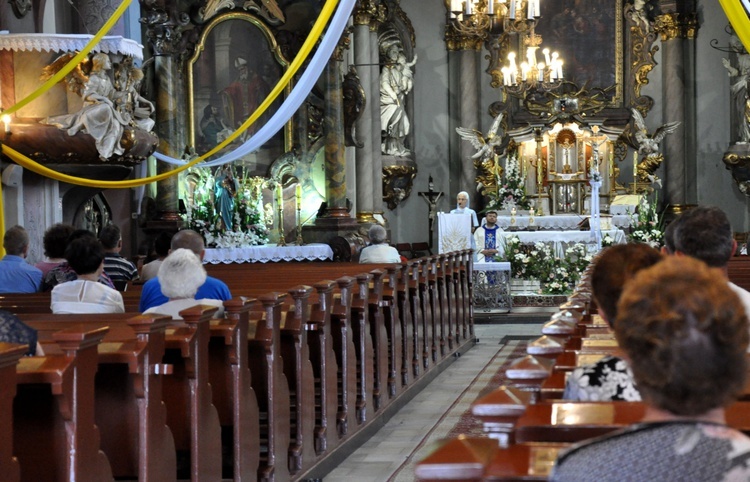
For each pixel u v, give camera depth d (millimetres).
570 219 19688
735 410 2436
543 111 22625
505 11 15219
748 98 21625
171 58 17391
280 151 19297
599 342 3854
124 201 16516
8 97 11672
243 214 17828
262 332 5594
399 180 22047
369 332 7879
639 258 3164
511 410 2230
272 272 10273
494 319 15359
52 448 3762
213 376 5152
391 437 7695
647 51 22641
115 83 12219
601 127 21969
